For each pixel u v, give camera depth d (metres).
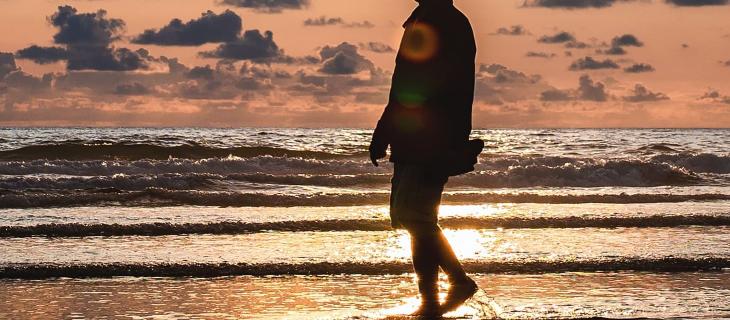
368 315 7.51
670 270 10.27
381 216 15.61
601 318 7.30
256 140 62.16
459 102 6.87
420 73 6.85
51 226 13.16
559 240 12.62
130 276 9.80
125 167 28.92
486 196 19.05
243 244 12.16
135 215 15.60
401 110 6.94
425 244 7.27
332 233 13.52
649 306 7.96
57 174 28.31
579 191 22.70
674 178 26.86
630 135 105.81
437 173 6.93
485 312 7.36
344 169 30.00
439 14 6.87
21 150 37.66
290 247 11.86
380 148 7.11
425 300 7.41
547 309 7.72
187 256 10.94
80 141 52.19
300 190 22.64
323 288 9.12
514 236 13.05
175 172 29.14
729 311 7.67
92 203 17.58
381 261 10.38
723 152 50.94
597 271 10.18
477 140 7.02
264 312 7.90
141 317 7.71
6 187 21.81
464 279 7.44
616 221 14.58
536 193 21.00
